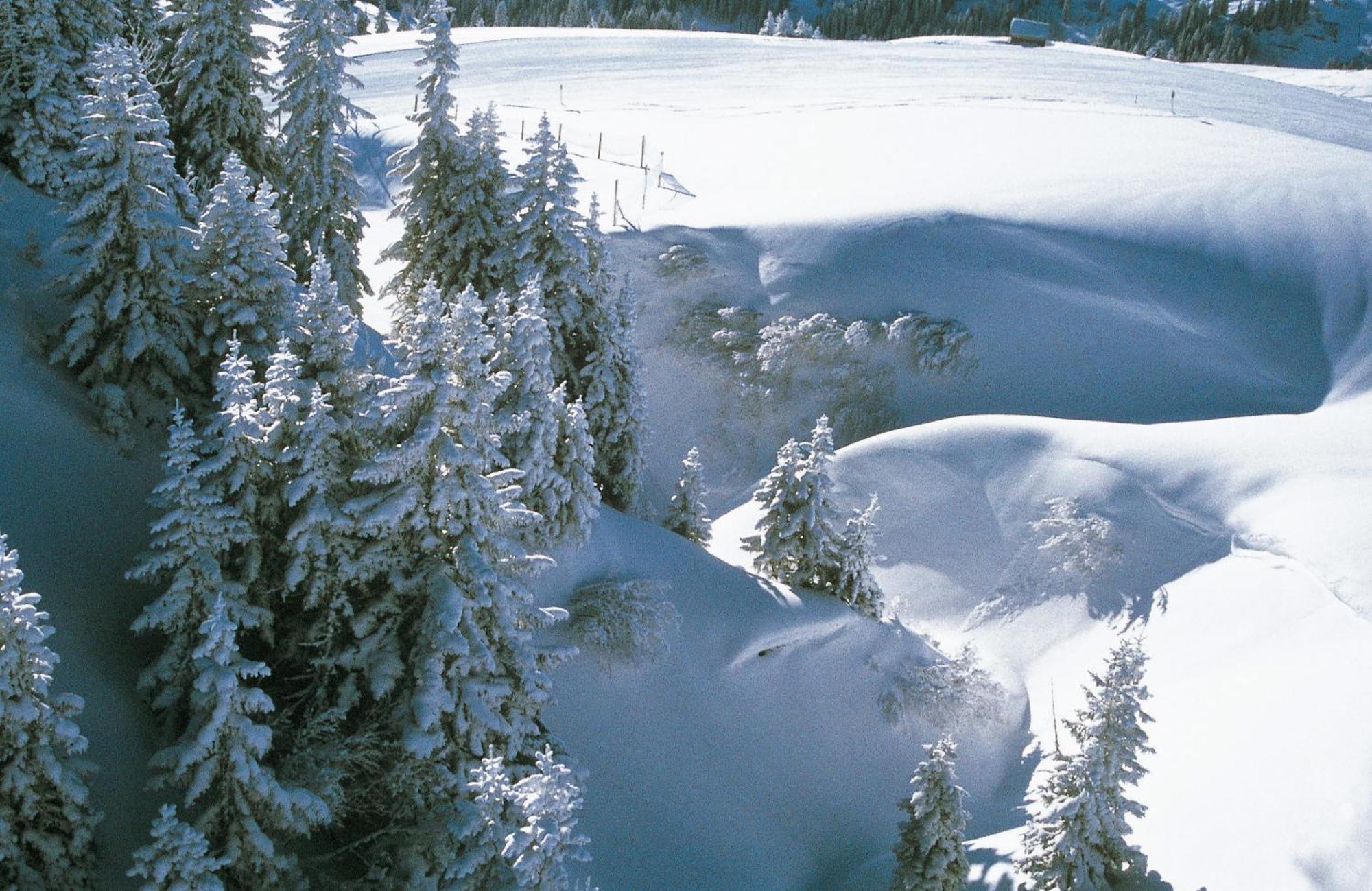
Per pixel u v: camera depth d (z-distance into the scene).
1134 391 44.94
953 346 45.78
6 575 13.34
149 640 19.27
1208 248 49.50
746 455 44.50
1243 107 78.31
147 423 22.94
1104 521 34.38
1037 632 33.25
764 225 50.41
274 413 17.61
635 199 52.94
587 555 27.38
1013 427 37.88
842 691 29.20
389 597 18.50
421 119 32.38
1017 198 52.09
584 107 70.19
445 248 32.78
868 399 45.22
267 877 15.65
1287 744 24.75
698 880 24.34
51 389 22.44
